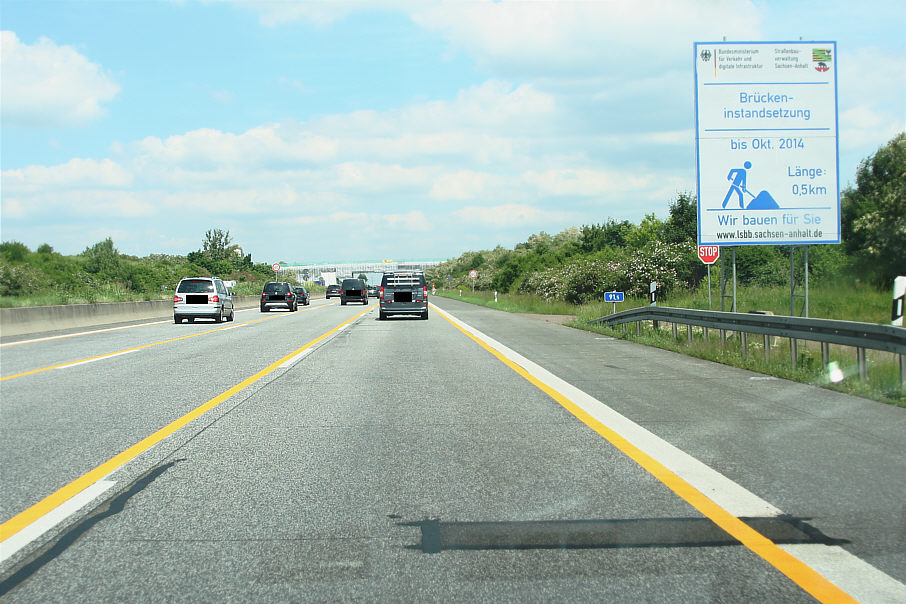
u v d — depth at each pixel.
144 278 61.06
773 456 6.52
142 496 5.49
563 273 45.31
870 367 11.06
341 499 5.38
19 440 7.45
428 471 6.14
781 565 4.11
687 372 12.49
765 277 31.25
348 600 3.71
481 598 3.71
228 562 4.20
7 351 17.53
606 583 3.88
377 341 19.95
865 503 5.16
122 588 3.86
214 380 12.05
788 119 18.23
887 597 3.69
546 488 5.61
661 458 6.48
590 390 10.49
